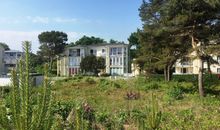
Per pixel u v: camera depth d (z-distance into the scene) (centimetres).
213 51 3550
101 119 1702
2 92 421
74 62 10631
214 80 4922
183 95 3622
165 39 4034
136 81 5191
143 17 4662
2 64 8175
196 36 3756
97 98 3497
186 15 3506
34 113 376
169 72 5262
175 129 1720
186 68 8856
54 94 394
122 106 2514
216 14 3562
